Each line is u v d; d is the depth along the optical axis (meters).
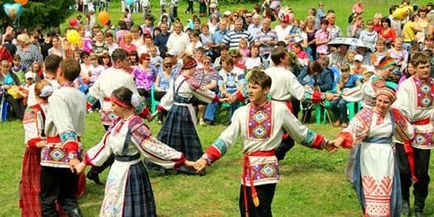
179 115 8.29
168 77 11.77
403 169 6.54
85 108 6.25
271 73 7.78
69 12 21.89
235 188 7.75
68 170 6.16
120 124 5.59
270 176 5.47
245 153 5.55
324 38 14.12
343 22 23.95
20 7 16.12
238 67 11.65
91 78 12.48
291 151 9.30
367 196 5.89
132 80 7.90
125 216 5.55
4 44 14.35
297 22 14.97
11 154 9.55
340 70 11.52
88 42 14.62
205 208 7.09
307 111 11.40
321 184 7.84
